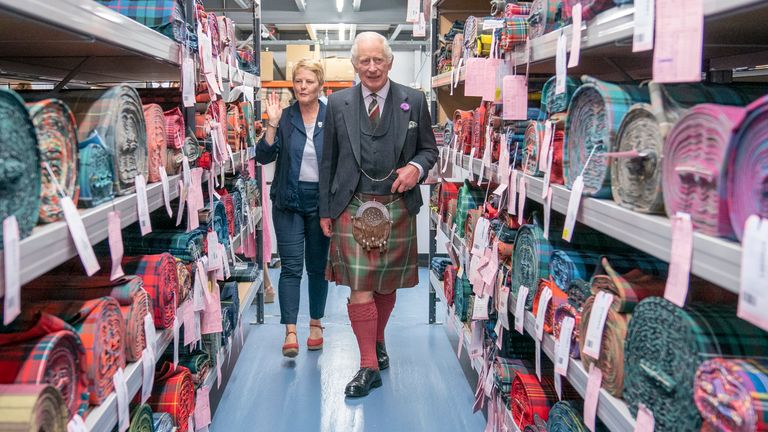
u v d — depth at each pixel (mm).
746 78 2473
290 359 3662
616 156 1188
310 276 3713
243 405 3041
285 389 3229
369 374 3176
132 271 1781
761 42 1423
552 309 1731
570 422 1615
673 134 1029
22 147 981
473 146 2895
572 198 1460
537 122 1903
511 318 2416
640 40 1080
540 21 1845
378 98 3029
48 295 1542
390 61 2982
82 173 1278
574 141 1518
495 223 2422
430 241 4500
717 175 900
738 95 1183
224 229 2881
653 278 1371
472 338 2668
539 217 2256
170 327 1885
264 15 5266
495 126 2383
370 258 3029
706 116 941
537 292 1873
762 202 815
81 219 1196
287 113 3510
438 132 3979
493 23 2621
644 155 1116
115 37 1371
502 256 2309
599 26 1325
